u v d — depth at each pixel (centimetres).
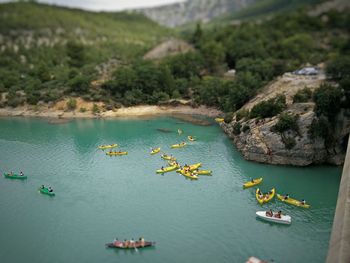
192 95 18175
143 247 6625
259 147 10425
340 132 10262
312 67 16912
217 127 14550
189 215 7738
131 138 13200
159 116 16550
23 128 14750
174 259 6338
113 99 17862
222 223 7425
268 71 18000
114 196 8619
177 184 9262
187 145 12281
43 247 6675
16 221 7550
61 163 10719
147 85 18262
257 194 8469
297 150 10062
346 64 14150
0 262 6244
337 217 5747
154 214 7788
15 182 9431
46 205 8212
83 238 6944
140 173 9969
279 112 10800
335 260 4859
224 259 6328
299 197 8512
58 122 15700
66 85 18525
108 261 6309
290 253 6462
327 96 10125
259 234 7044
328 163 10275
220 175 9750
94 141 12888
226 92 16950
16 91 18675
